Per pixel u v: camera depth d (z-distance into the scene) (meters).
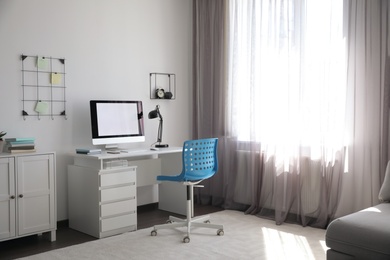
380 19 3.66
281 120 4.27
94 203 3.75
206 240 3.61
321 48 4.00
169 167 4.74
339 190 3.91
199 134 5.14
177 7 5.11
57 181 4.09
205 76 5.05
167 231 3.89
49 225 3.63
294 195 4.23
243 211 4.72
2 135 3.55
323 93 3.98
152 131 4.89
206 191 5.07
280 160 4.25
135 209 3.97
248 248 3.40
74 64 4.19
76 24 4.19
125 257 3.19
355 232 2.54
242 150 4.72
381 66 3.66
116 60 4.53
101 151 4.09
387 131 3.64
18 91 3.82
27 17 3.85
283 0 4.24
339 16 3.90
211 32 4.97
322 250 3.36
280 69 4.27
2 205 3.36
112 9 4.48
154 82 4.90
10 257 3.22
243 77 4.69
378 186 3.68
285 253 3.28
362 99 3.76
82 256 3.22
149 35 4.83
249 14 4.57
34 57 3.90
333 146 3.94
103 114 4.16
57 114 4.08
